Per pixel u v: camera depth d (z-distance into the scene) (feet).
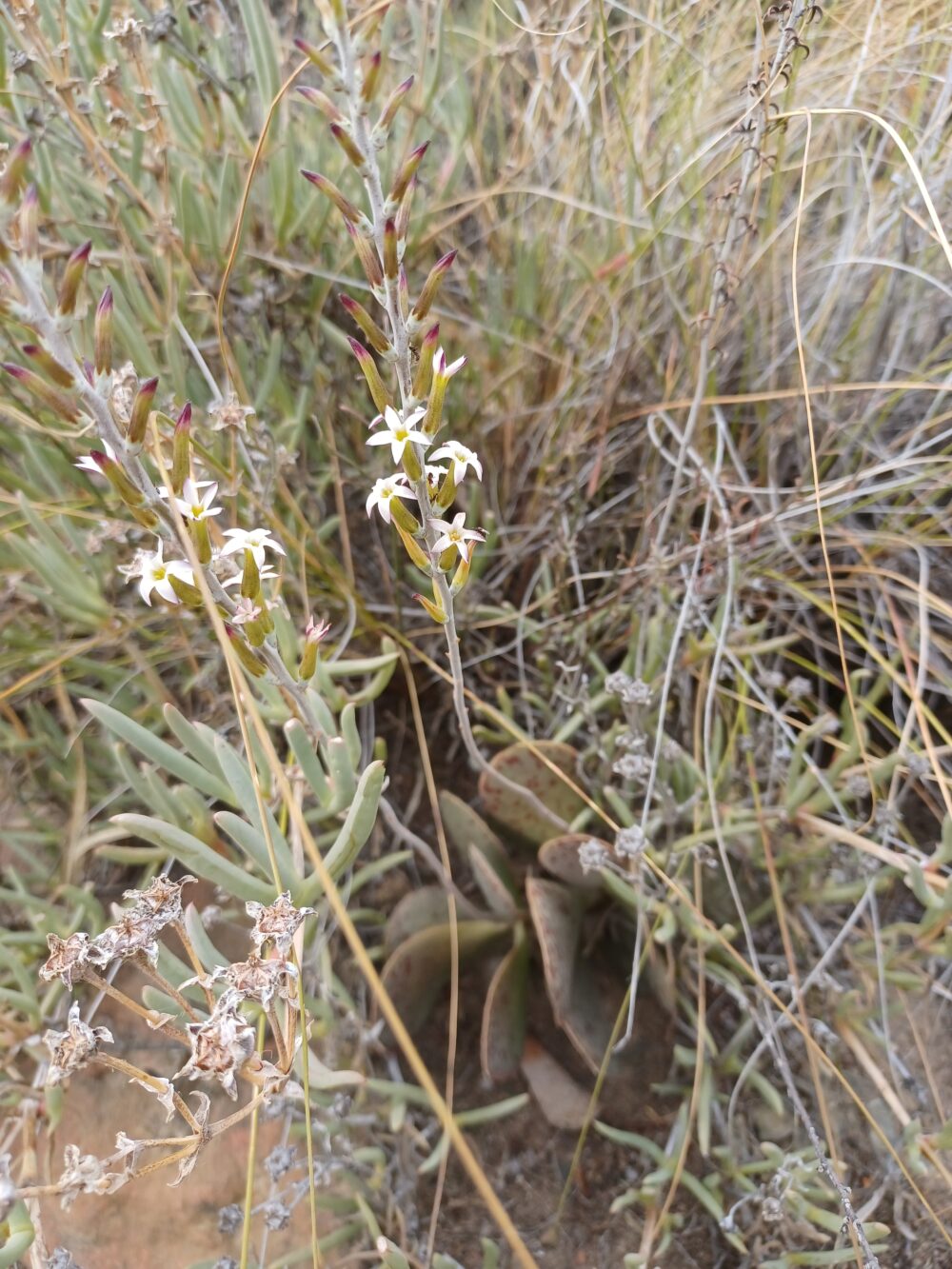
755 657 1.05
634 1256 0.74
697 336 1.12
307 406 1.14
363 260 0.49
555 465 1.12
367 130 0.48
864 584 1.09
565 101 1.29
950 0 1.18
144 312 1.05
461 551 0.57
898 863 0.83
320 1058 0.83
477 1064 0.94
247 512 0.97
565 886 0.99
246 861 0.96
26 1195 0.46
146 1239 0.82
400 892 1.03
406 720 1.15
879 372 1.15
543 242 1.25
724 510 1.01
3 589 0.99
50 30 1.07
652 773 0.85
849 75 1.15
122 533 0.83
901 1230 0.81
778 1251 0.81
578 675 1.05
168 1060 0.91
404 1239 0.79
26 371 0.45
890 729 1.12
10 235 0.47
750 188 1.00
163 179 0.99
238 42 1.16
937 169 1.10
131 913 0.51
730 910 0.96
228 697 1.03
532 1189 0.87
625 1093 0.89
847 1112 0.89
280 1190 0.84
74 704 1.09
